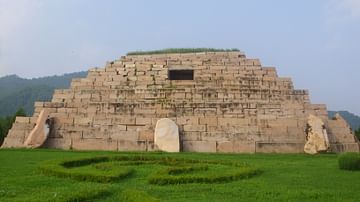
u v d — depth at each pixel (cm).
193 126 3033
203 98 3250
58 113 3189
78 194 1157
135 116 3112
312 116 2975
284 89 3369
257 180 1550
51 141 3008
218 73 3488
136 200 1092
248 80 3422
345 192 1300
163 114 3116
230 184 1450
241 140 2969
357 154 1902
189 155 2514
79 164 1988
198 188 1354
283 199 1191
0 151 2608
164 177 1464
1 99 14388
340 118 3128
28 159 2138
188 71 3581
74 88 3453
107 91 3353
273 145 2948
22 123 3098
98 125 3075
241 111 3127
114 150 2930
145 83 3434
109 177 1478
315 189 1356
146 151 2834
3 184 1397
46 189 1313
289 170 1848
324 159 2375
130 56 3703
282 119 3081
